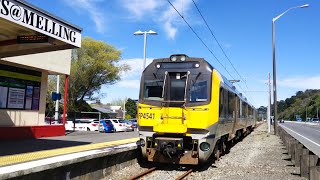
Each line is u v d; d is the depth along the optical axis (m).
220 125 13.30
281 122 131.25
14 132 19.16
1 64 19.12
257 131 46.41
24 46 13.56
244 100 26.16
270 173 12.41
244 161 15.16
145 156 12.64
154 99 12.62
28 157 10.36
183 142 12.10
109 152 11.39
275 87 37.19
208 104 12.12
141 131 12.59
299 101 199.12
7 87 19.53
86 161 10.06
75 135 24.27
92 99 58.25
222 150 15.93
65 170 9.16
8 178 7.10
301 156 11.71
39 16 11.07
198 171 12.33
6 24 10.98
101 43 55.16
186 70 12.62
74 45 12.86
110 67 54.84
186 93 12.32
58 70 22.80
